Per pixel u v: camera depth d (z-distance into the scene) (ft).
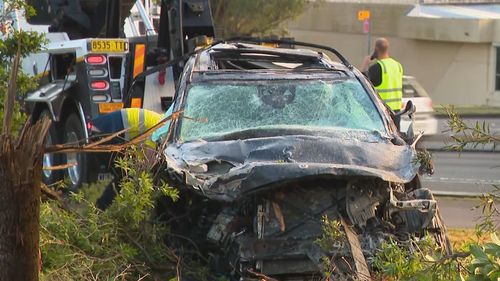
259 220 35.81
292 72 45.29
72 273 34.32
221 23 176.14
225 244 36.83
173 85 62.80
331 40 222.28
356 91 44.42
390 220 37.27
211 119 42.11
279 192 36.29
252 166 35.19
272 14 179.01
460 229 53.47
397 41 212.23
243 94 43.55
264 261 35.63
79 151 26.32
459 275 28.04
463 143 31.53
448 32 198.80
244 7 172.96
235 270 36.01
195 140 40.52
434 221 37.40
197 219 39.73
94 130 47.19
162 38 64.18
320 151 38.14
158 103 62.54
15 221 24.40
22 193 24.35
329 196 36.81
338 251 34.63
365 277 32.78
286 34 191.31
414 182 40.57
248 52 49.44
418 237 37.06
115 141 45.24
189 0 64.18
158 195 37.73
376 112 43.37
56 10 71.36
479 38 195.93
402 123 49.44
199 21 64.59
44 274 33.40
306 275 36.04
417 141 43.75
